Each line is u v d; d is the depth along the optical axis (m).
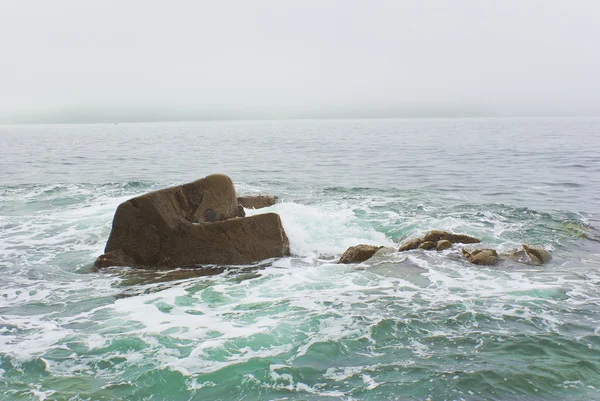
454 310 8.02
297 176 24.09
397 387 5.86
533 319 7.62
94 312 8.23
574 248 11.73
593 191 18.69
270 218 11.34
